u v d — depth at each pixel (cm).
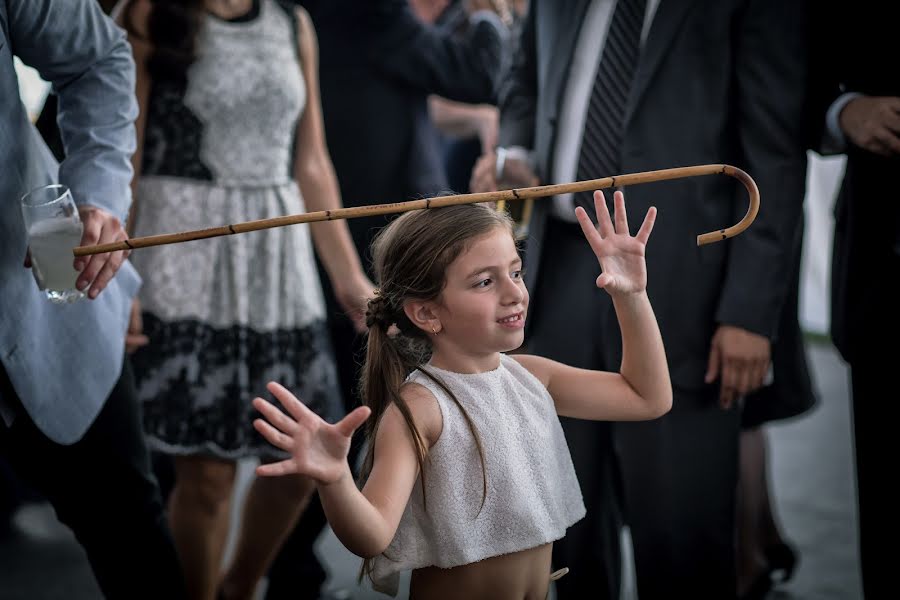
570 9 336
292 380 346
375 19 414
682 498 322
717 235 216
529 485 212
